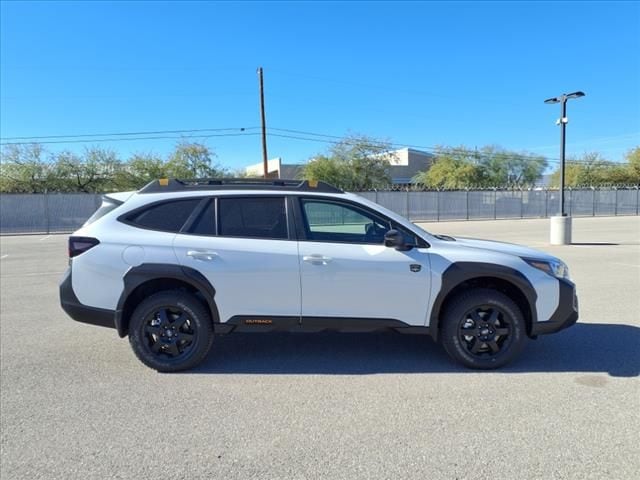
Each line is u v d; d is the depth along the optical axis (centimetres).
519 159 5678
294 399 377
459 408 359
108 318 432
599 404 363
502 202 3466
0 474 276
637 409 354
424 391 391
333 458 291
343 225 447
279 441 312
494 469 278
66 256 1416
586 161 5884
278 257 427
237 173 4822
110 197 470
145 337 436
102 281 429
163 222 442
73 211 2783
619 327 572
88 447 305
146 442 312
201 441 313
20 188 4025
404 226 445
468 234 2027
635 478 268
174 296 432
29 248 1705
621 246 1475
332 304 430
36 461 289
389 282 428
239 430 327
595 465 281
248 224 442
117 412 356
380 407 362
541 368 440
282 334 554
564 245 1507
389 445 306
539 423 334
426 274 428
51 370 445
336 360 467
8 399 380
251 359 471
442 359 467
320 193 449
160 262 426
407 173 6344
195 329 435
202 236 435
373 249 432
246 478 271
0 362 466
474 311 435
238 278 426
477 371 435
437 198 3294
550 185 6203
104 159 4200
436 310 433
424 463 285
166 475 274
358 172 4644
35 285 906
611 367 442
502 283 448
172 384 410
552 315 434
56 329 586
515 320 431
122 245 430
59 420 343
